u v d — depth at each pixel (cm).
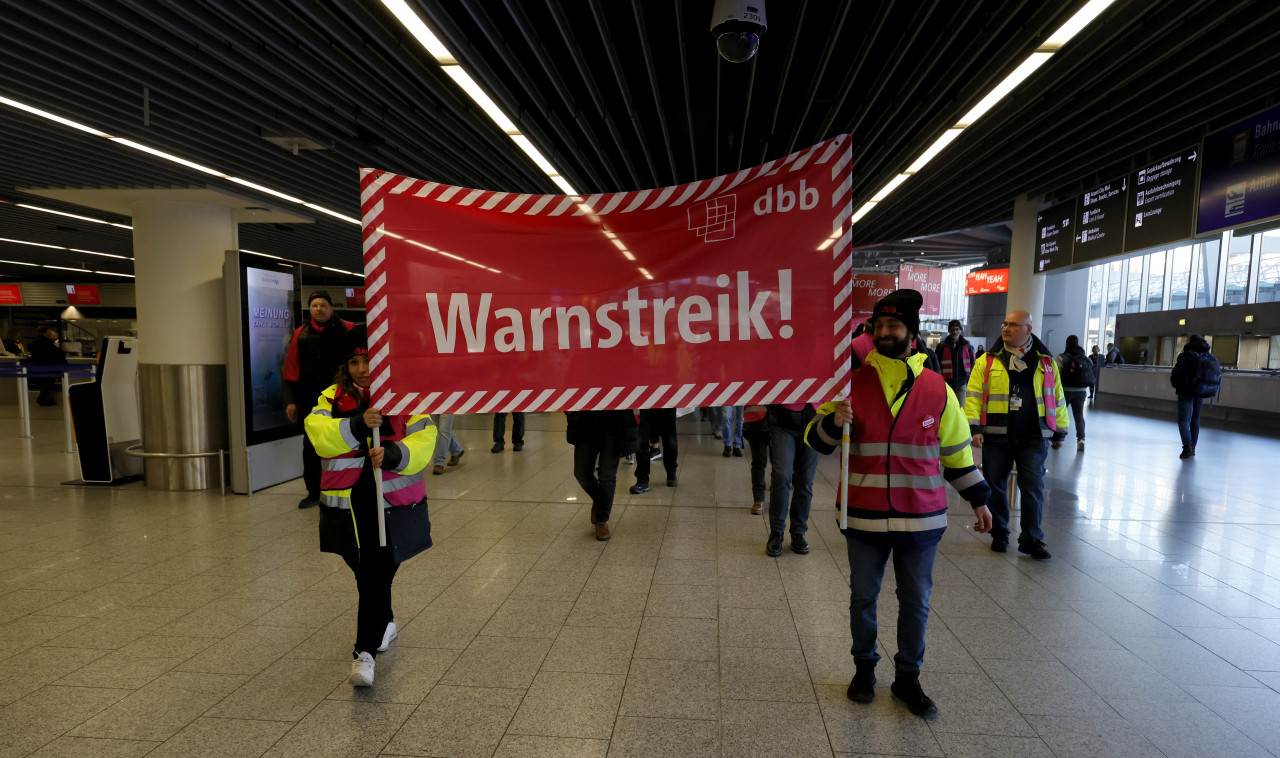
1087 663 274
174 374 605
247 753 213
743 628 309
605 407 227
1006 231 1756
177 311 606
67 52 441
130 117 554
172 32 429
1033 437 405
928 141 660
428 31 422
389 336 231
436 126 679
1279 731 226
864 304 1387
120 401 645
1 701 246
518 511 528
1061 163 768
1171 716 235
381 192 231
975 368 427
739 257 219
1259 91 556
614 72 564
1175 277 1805
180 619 320
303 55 471
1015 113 577
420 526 264
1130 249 767
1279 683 259
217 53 443
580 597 347
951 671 267
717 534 463
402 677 263
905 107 677
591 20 502
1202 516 511
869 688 243
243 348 577
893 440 231
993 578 374
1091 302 2127
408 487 260
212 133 609
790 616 323
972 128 672
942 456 239
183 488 609
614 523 491
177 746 217
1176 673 266
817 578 376
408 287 231
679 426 1045
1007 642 294
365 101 571
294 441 652
